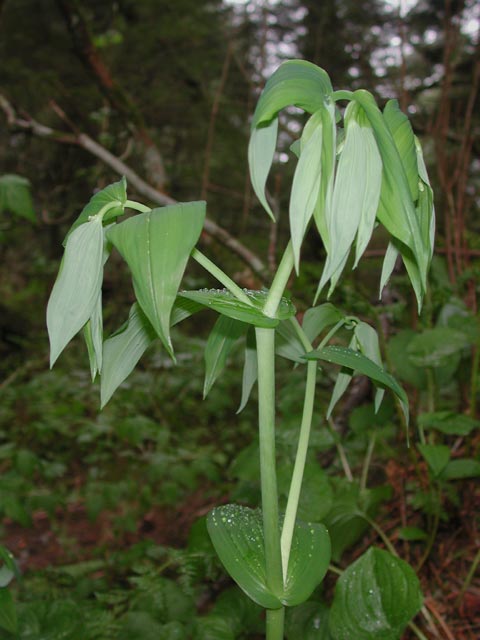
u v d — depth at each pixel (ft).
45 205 6.15
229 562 1.04
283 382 3.98
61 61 6.99
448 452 1.92
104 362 1.11
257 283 3.79
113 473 4.32
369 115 0.85
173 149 7.59
